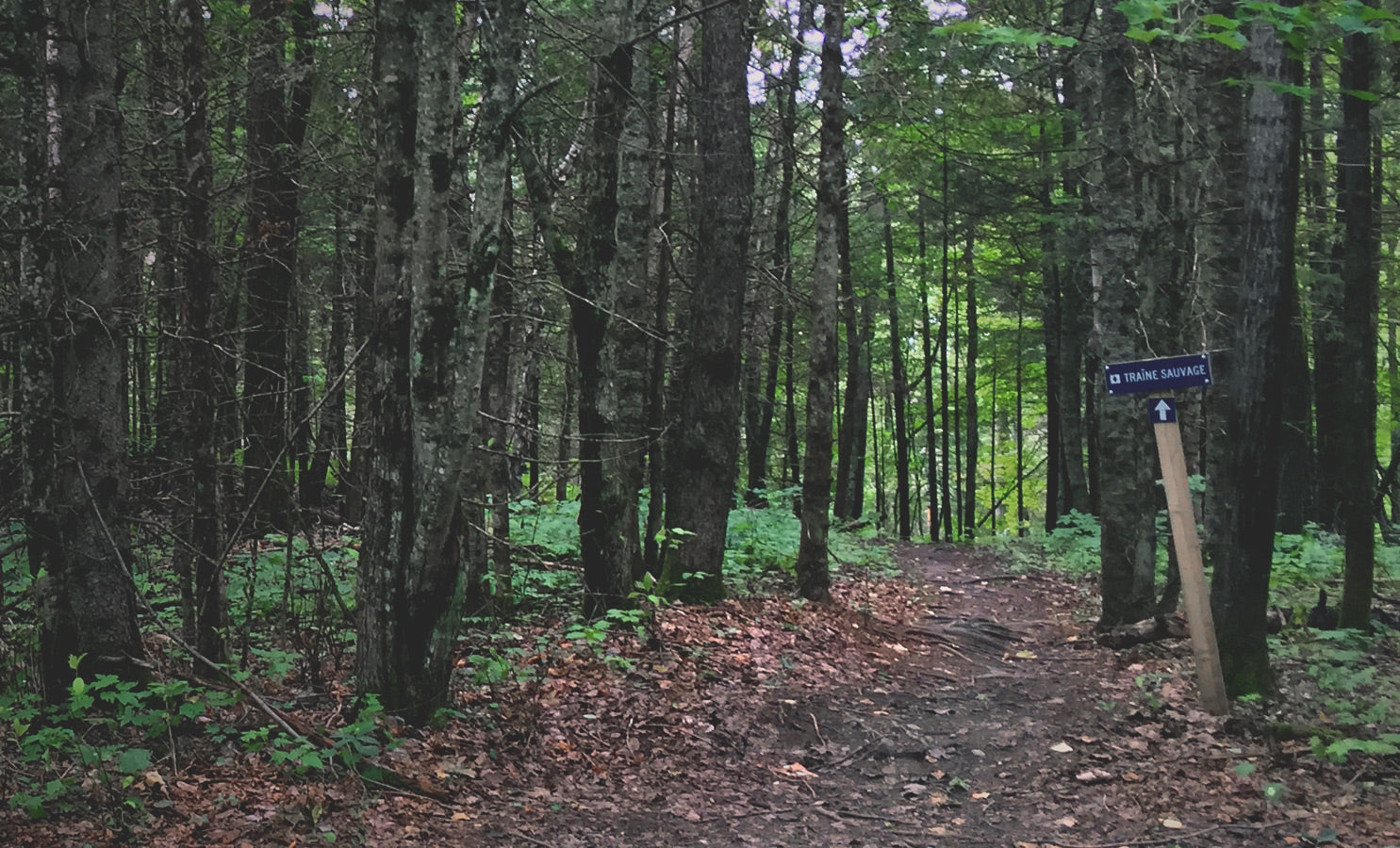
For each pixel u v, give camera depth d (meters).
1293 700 7.17
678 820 5.48
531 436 13.29
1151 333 10.42
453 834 4.91
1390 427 19.75
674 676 7.74
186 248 6.36
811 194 21.14
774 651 9.05
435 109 5.60
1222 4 7.62
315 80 9.98
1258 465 7.24
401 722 5.88
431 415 5.79
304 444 9.69
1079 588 14.69
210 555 6.27
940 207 20.12
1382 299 17.05
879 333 30.62
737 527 14.61
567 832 5.14
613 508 9.06
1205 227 11.88
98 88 5.28
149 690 5.29
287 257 9.39
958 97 14.98
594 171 8.73
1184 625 9.70
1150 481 10.65
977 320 28.64
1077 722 7.47
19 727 4.68
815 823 5.60
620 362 10.16
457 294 6.25
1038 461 38.03
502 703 6.60
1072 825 5.52
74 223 5.20
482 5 6.11
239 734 5.52
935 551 20.16
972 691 8.74
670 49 10.48
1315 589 11.31
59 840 4.21
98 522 5.37
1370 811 5.16
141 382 8.94
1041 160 17.12
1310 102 14.47
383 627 5.93
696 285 10.70
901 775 6.55
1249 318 7.16
